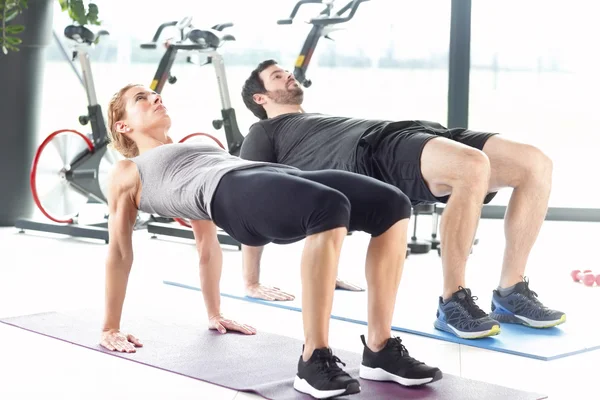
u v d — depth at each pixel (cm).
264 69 334
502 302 289
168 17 612
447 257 272
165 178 243
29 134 509
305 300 202
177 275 373
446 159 271
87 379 222
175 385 218
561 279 382
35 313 295
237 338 267
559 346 258
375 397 206
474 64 568
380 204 213
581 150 574
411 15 572
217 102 612
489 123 573
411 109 581
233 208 218
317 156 307
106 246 454
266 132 322
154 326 280
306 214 201
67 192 484
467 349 258
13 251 429
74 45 478
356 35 580
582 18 562
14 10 470
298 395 207
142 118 268
